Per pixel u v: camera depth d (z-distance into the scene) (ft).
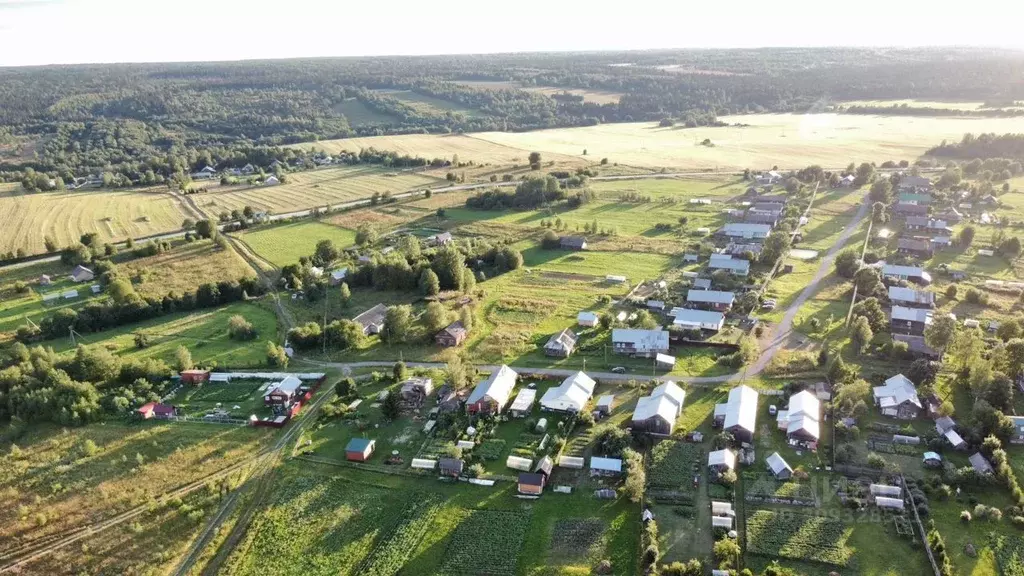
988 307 428.56
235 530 262.47
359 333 411.75
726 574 222.48
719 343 388.98
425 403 344.90
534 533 250.78
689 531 246.88
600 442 301.84
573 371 371.15
